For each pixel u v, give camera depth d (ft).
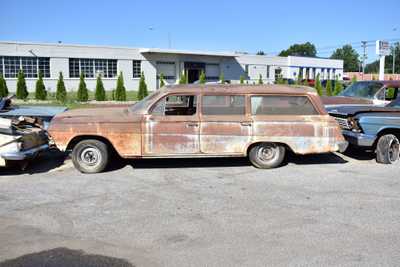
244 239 14.30
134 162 26.37
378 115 26.63
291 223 15.87
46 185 21.18
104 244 13.87
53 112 28.94
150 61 139.23
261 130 23.80
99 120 23.16
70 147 23.80
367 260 12.71
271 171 24.29
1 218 16.31
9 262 12.51
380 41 64.49
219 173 23.72
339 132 24.34
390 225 15.71
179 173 23.68
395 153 27.25
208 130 23.49
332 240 14.24
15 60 114.11
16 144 22.38
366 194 19.83
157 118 23.25
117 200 18.67
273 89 24.12
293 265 12.35
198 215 16.70
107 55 129.08
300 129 24.03
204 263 12.46
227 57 159.33
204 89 23.75
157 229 15.20
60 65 120.78
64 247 13.61
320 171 24.56
